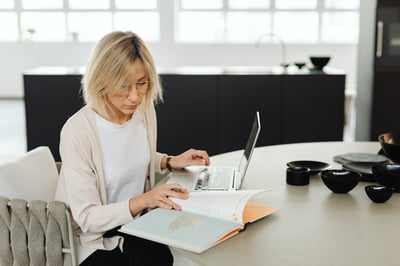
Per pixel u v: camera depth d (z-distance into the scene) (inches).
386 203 65.4
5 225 63.9
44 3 371.6
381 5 197.8
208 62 369.7
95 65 63.3
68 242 63.2
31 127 184.4
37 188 69.6
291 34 369.1
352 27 366.0
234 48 367.6
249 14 368.2
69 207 66.1
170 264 65.4
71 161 65.4
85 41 368.8
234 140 188.7
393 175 68.7
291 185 73.2
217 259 48.8
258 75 185.0
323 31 367.6
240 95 186.2
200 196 60.5
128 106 64.9
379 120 206.1
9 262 64.7
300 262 48.1
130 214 61.1
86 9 370.9
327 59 197.0
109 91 63.8
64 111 183.0
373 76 203.0
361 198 67.4
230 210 56.2
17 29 375.2
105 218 61.5
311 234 54.9
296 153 92.9
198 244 50.3
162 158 79.5
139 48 63.9
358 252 50.3
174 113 187.2
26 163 69.9
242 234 54.8
